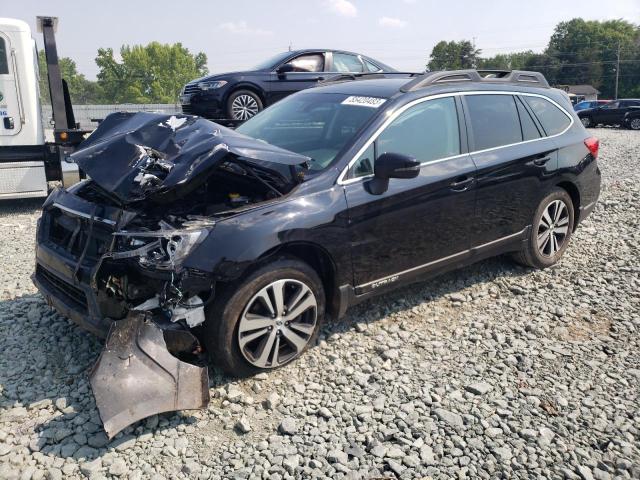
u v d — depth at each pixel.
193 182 3.50
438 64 112.56
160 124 3.99
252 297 3.65
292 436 3.30
